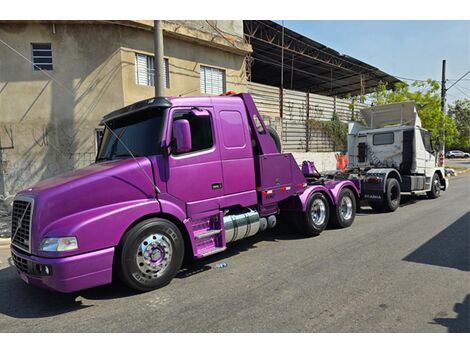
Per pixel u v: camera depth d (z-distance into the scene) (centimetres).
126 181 425
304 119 2055
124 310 387
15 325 361
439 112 2127
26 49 1140
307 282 451
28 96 1148
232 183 534
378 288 425
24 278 406
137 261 421
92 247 386
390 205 976
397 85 2311
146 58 1270
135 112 495
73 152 1170
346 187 802
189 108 488
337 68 2692
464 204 1095
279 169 621
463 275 466
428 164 1190
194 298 412
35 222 382
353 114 2428
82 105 1171
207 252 486
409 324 336
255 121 587
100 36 1175
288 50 2169
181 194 468
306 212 675
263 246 643
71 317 376
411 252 576
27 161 1151
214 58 1480
